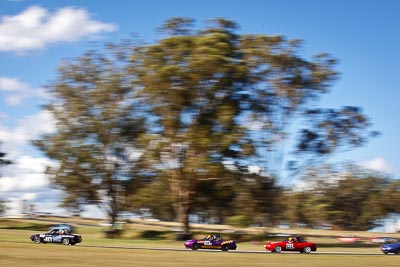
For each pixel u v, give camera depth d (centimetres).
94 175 7925
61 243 5069
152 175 8119
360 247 6575
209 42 6931
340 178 11262
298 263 3183
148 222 12825
